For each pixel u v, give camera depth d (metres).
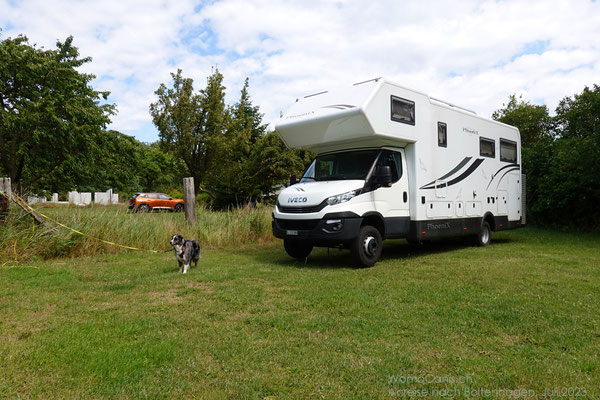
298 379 3.09
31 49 16.66
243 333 4.06
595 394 2.88
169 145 23.11
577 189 14.05
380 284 6.17
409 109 8.51
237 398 2.83
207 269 7.52
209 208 13.98
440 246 11.06
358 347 3.70
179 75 22.67
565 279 6.46
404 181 8.60
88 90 18.72
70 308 4.98
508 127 12.06
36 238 8.55
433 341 3.84
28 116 15.52
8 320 4.50
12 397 2.81
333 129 8.12
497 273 6.95
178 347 3.69
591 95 13.51
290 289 5.90
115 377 3.09
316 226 7.50
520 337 3.98
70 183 21.47
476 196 10.50
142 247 10.07
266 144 24.67
